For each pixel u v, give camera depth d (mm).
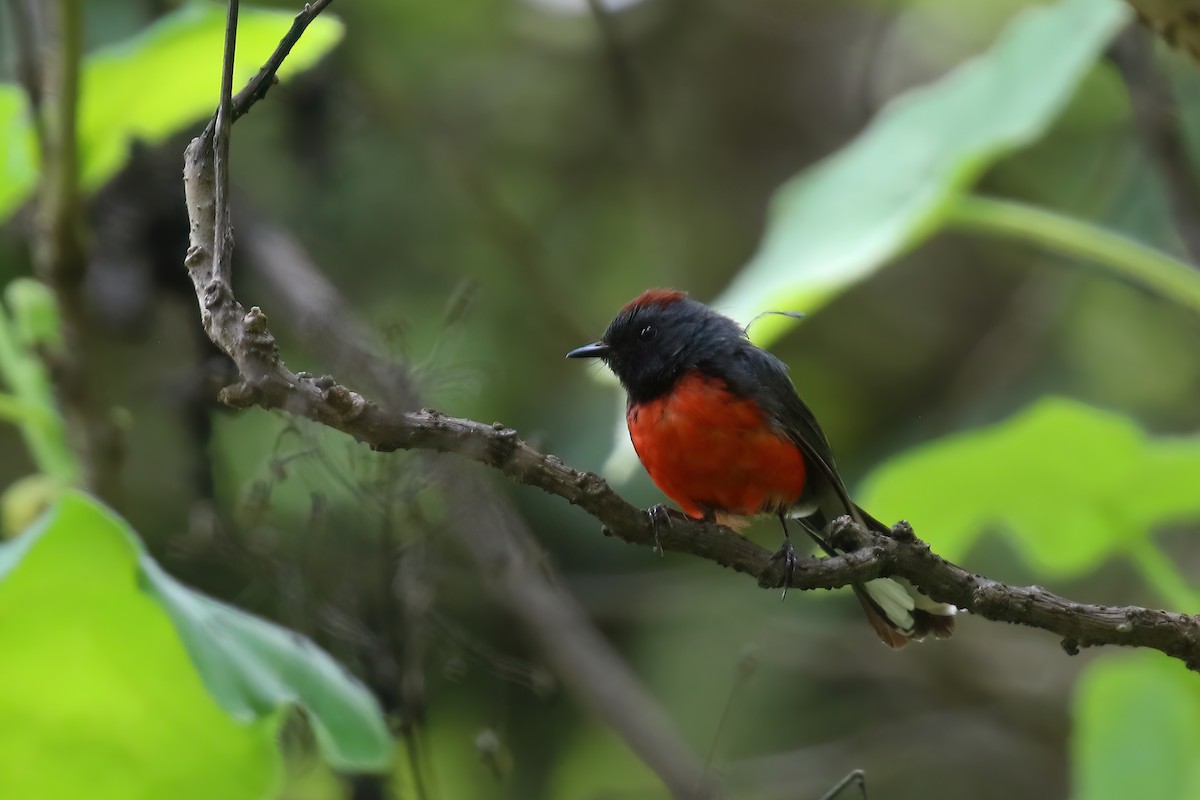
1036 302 14625
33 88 7961
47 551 6309
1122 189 13008
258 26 7926
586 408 12867
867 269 7773
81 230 8211
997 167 13852
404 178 13211
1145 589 13594
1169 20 6207
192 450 10383
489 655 8461
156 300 10906
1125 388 14039
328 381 4996
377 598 8219
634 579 13164
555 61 14555
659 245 13930
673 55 15938
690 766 10703
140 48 7848
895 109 8789
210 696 6152
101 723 7117
